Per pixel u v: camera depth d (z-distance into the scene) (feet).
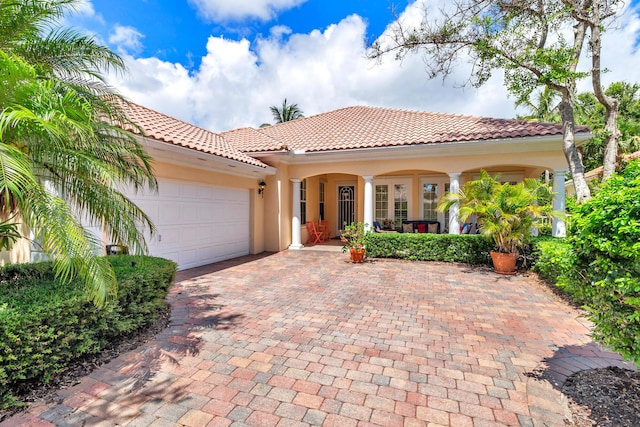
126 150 15.12
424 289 25.04
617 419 9.50
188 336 15.79
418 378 12.10
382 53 32.65
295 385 11.60
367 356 13.85
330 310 19.92
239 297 22.62
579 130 32.04
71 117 11.03
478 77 30.53
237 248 40.19
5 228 15.05
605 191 10.39
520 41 27.48
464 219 32.42
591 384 11.46
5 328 9.73
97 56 15.67
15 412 9.90
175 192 30.22
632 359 9.40
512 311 19.81
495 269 31.37
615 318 9.66
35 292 12.41
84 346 12.36
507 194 29.73
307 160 44.83
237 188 40.04
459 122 43.65
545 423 9.55
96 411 10.03
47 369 11.15
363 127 49.96
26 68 10.03
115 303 13.55
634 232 8.65
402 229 53.72
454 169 38.22
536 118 70.49
